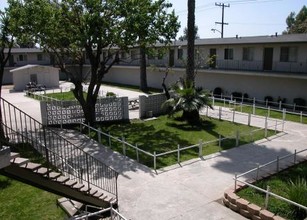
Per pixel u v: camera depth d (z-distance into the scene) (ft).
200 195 35.58
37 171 25.40
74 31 61.98
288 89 87.71
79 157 47.83
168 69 105.09
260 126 66.95
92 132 64.03
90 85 67.31
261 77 94.07
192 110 68.90
